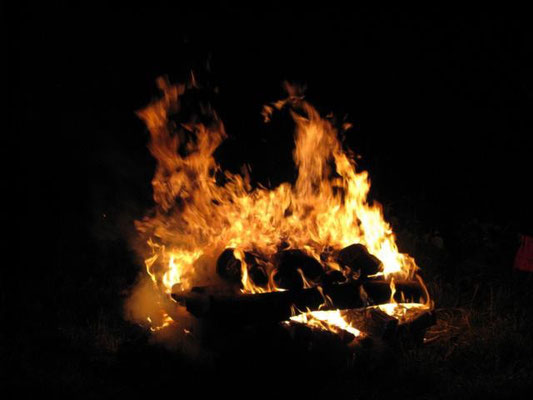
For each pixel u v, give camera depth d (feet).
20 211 21.53
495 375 12.73
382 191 24.77
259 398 11.92
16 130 24.02
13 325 14.82
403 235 20.79
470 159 26.78
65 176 24.12
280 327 12.82
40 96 24.93
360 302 13.37
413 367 12.97
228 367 12.54
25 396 11.88
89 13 26.21
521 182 25.14
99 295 16.58
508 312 15.78
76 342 14.19
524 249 17.78
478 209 23.71
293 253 13.58
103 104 26.58
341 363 12.82
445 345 14.21
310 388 12.27
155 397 11.96
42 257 18.98
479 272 18.53
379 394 12.17
